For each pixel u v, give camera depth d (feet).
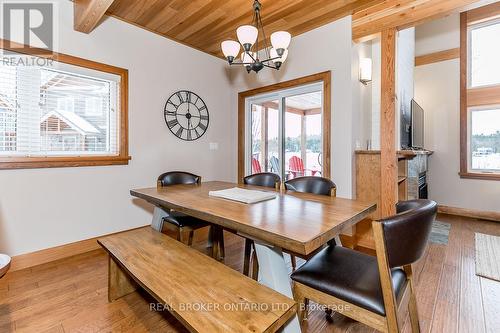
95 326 5.27
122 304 6.00
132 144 10.09
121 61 9.73
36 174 7.98
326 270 4.39
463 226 12.41
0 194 7.39
